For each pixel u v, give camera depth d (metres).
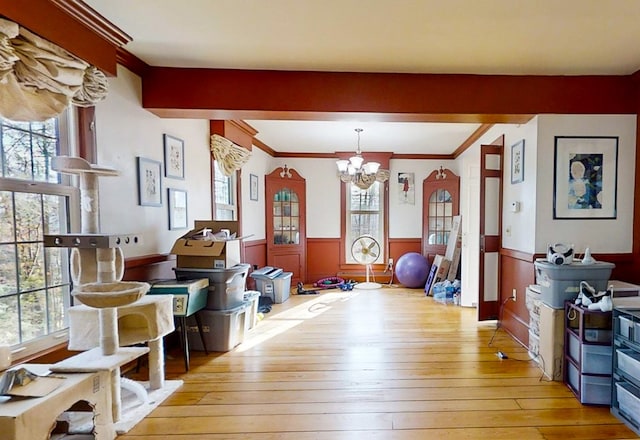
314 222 6.23
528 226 3.10
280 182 5.88
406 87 2.87
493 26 2.12
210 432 1.90
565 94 2.90
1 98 1.55
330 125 4.39
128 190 2.64
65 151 2.13
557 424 1.96
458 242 5.21
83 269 1.93
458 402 2.20
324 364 2.78
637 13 1.96
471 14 1.99
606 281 2.41
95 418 1.71
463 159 5.02
